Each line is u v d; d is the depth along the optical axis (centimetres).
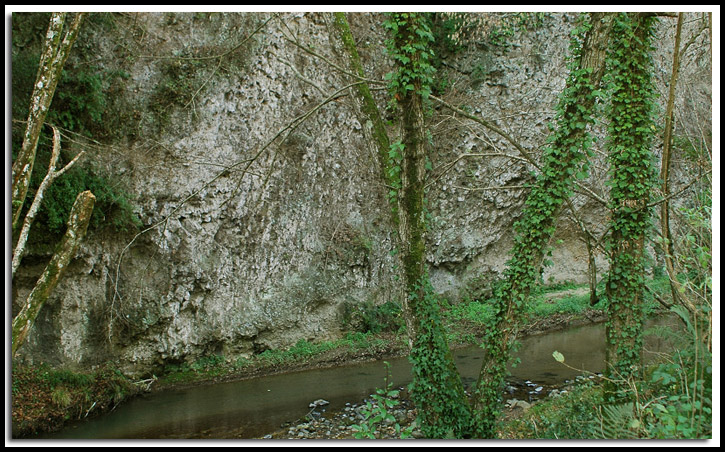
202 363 1377
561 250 2033
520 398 1052
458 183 1872
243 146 1473
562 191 720
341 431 962
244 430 991
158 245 1327
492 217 1942
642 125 740
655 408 534
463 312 1802
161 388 1269
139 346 1294
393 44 685
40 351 1152
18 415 980
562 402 884
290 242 1557
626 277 719
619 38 742
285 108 1554
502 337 745
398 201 747
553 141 729
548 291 1920
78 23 632
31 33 1125
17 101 1072
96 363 1227
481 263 1984
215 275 1412
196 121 1396
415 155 706
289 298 1535
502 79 1855
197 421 1046
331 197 1653
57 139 612
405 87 664
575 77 700
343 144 1678
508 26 1830
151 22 1348
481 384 752
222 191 1429
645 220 724
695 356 510
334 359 1467
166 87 1355
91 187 1206
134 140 1312
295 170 1572
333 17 789
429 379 730
